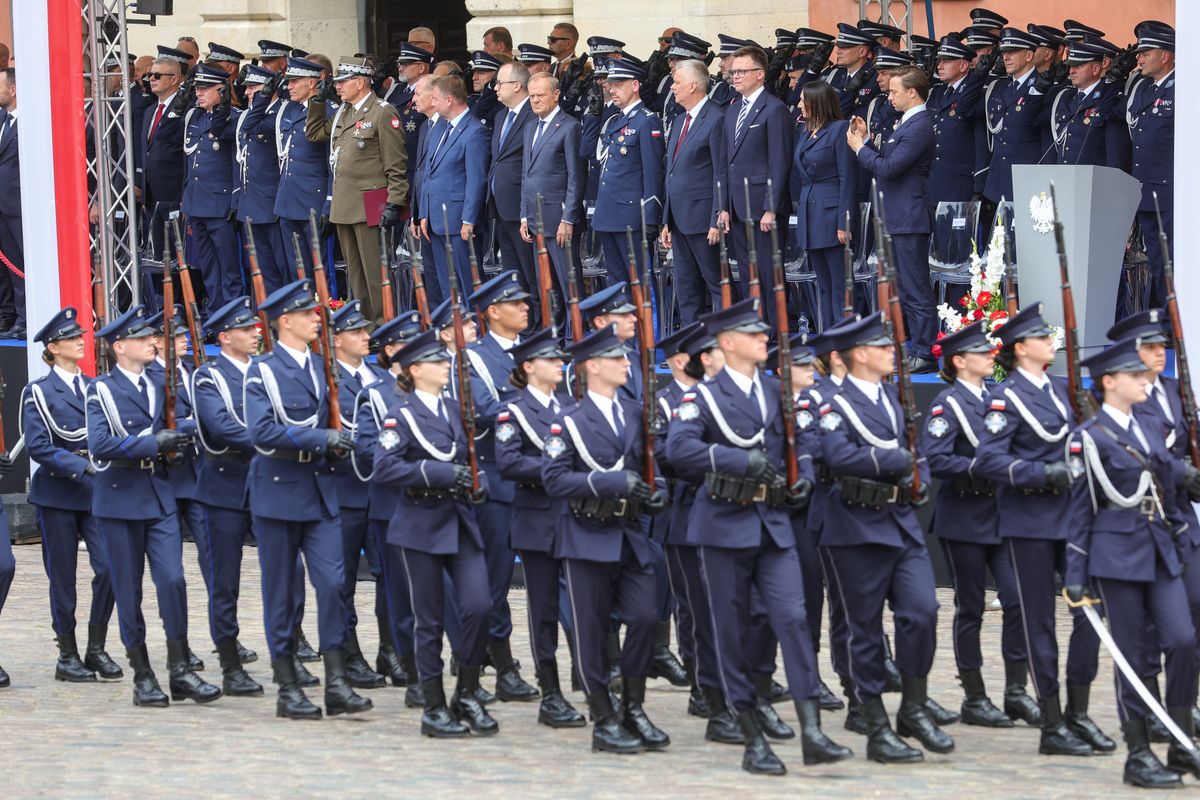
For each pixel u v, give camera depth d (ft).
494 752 85.56
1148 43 130.93
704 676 87.30
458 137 146.61
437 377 87.71
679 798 75.92
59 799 78.59
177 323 115.65
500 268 151.23
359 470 98.89
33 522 159.63
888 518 82.89
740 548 80.43
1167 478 78.89
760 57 132.87
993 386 90.02
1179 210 113.19
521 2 180.75
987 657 105.81
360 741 88.63
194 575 141.18
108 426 99.35
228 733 91.40
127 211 153.69
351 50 201.77
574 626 84.99
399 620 96.89
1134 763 77.66
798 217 135.03
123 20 152.76
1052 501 85.10
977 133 141.28
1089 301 118.73
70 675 107.76
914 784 77.97
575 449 83.92
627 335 98.73
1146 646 79.66
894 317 85.61
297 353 95.71
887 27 143.84
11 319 174.81
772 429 81.82
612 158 140.46
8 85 170.60
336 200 151.64
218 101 160.86
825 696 95.71
